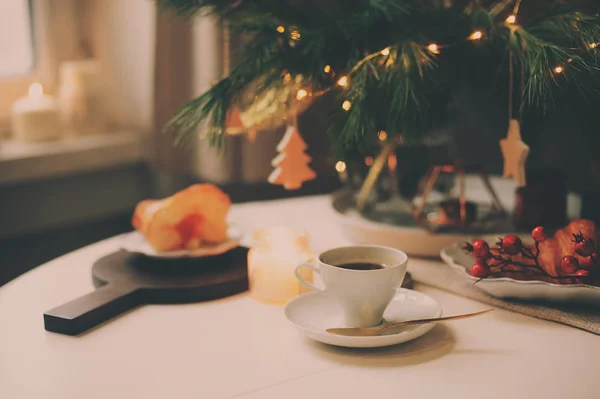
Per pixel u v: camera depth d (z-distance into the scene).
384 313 0.98
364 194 1.30
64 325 0.95
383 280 0.91
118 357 0.90
